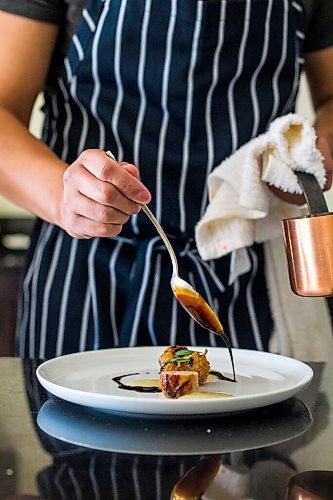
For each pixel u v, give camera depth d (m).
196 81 1.34
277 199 1.33
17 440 0.76
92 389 0.90
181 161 1.36
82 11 1.34
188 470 0.68
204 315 0.99
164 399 0.78
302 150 1.21
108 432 0.78
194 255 1.35
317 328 1.42
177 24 1.32
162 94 1.34
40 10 1.32
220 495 0.63
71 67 1.37
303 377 0.92
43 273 1.38
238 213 1.29
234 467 0.69
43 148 1.28
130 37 1.33
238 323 1.38
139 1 1.32
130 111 1.36
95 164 0.98
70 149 1.38
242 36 1.34
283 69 1.39
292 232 0.85
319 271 0.83
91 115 1.37
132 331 1.33
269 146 1.25
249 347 1.38
